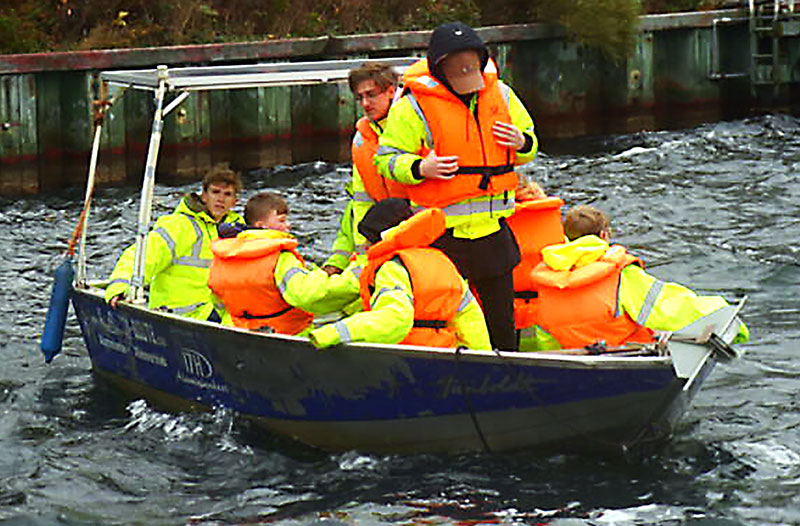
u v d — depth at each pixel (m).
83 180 57.81
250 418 24.47
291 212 49.25
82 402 27.27
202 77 27.11
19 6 65.56
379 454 22.98
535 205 25.14
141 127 58.53
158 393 26.59
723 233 43.78
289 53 62.66
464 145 22.19
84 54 57.16
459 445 22.38
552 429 21.83
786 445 23.70
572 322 22.00
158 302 27.27
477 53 22.00
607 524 20.42
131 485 22.77
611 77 71.75
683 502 21.17
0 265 40.59
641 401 21.16
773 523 20.50
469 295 22.36
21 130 55.88
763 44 73.88
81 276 28.83
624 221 46.31
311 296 22.89
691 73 73.12
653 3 79.44
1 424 25.94
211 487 22.56
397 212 22.14
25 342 31.91
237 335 23.45
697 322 20.92
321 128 63.16
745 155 60.66
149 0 68.31
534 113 70.75
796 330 31.56
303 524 20.80
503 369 21.16
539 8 70.50
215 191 27.00
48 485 22.81
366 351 21.67
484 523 20.50
